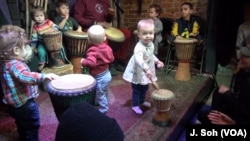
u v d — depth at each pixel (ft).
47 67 8.75
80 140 2.14
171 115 6.98
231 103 5.71
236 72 7.07
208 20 10.51
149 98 8.16
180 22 10.69
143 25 6.38
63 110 5.11
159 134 6.02
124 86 9.22
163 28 12.06
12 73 4.84
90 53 6.02
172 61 11.55
